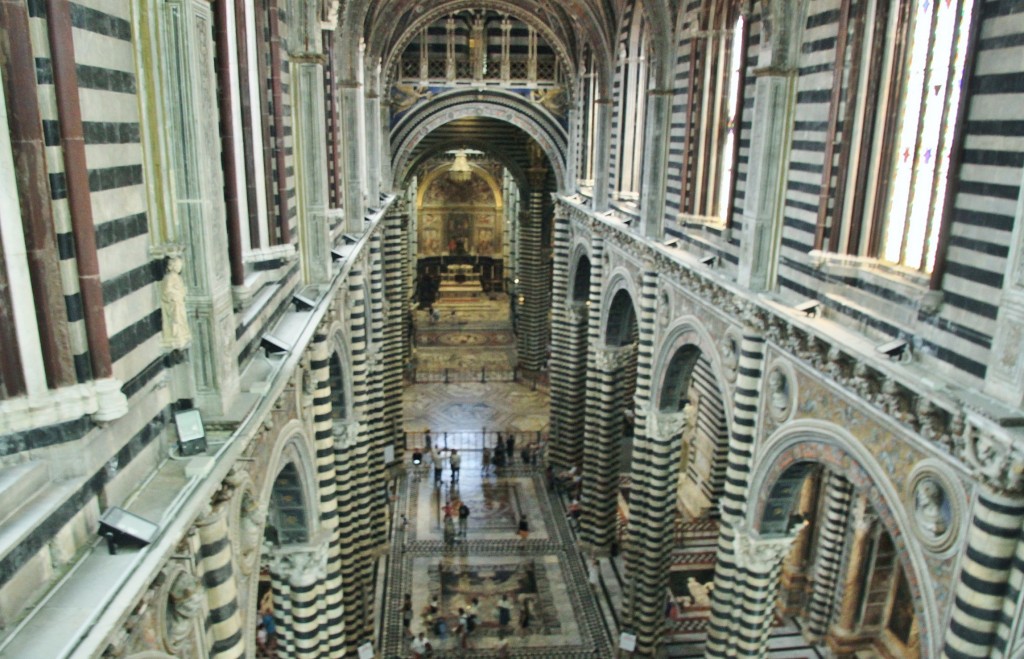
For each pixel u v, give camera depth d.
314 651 15.90
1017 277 8.99
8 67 5.73
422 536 30.14
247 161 11.52
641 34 24.95
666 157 21.58
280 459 12.44
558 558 28.89
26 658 5.25
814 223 13.96
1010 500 9.30
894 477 11.52
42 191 5.98
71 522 6.31
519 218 46.09
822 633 23.53
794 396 14.60
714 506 30.19
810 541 24.44
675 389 21.89
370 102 28.11
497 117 34.34
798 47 14.48
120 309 7.07
